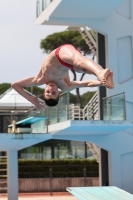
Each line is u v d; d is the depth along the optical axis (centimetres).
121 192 3350
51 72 1554
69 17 4269
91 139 4319
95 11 4131
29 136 4000
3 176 5081
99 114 4397
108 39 4391
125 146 4362
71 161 5972
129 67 4409
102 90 4422
